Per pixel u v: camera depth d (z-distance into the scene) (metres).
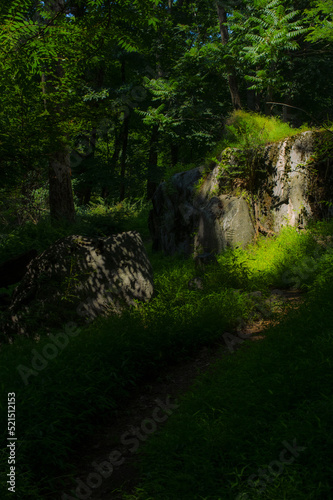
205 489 2.64
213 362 5.04
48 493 3.01
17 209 13.32
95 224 13.11
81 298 6.61
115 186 22.98
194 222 11.55
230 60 13.73
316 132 9.49
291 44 11.52
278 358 3.96
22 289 6.93
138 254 7.29
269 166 10.13
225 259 8.77
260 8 12.27
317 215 9.20
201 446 3.06
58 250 6.91
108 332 5.29
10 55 6.43
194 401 3.76
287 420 3.05
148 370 5.01
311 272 6.76
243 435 3.03
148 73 20.34
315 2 11.51
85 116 8.22
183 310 6.33
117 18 6.39
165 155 28.80
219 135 16.45
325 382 3.34
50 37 6.26
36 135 7.62
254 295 6.62
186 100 15.44
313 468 2.54
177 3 23.88
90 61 7.97
